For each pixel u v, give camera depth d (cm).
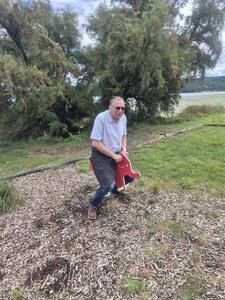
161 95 1197
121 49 978
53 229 330
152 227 321
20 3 892
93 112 1079
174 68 1001
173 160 571
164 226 321
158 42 928
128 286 241
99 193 332
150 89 1166
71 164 604
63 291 245
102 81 1028
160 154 621
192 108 1439
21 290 248
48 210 374
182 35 1237
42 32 923
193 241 295
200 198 392
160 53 955
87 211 365
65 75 1005
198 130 886
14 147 912
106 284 247
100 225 332
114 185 362
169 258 271
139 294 233
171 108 1282
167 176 482
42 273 265
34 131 1093
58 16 1102
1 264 281
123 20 961
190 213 350
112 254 282
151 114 1234
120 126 333
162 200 388
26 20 897
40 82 870
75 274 261
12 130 1077
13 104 923
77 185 460
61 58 942
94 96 1087
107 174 327
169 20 955
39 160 679
